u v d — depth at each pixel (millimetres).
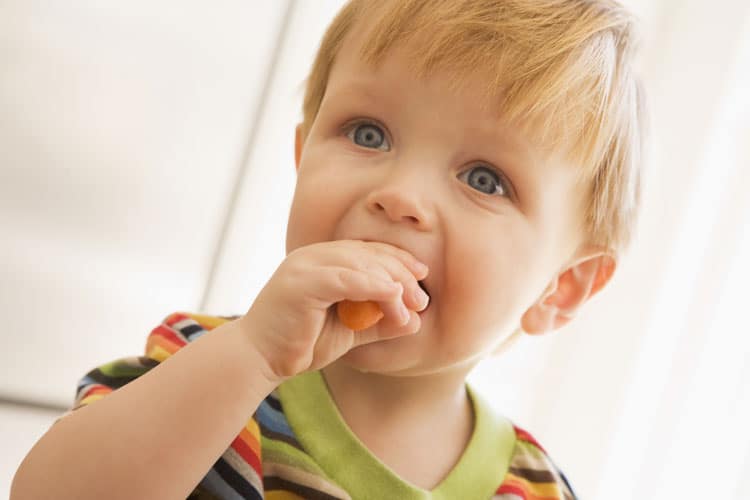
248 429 506
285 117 897
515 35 510
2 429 766
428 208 484
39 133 808
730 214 1023
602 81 540
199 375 440
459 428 567
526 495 565
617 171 559
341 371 538
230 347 443
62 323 826
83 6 813
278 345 445
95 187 831
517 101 496
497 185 502
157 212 859
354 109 504
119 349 850
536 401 1121
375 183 488
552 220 519
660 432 999
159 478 434
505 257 498
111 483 433
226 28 870
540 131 505
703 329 1002
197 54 860
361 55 510
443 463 550
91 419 442
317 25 900
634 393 1032
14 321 810
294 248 496
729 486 907
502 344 611
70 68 814
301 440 517
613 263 589
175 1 845
